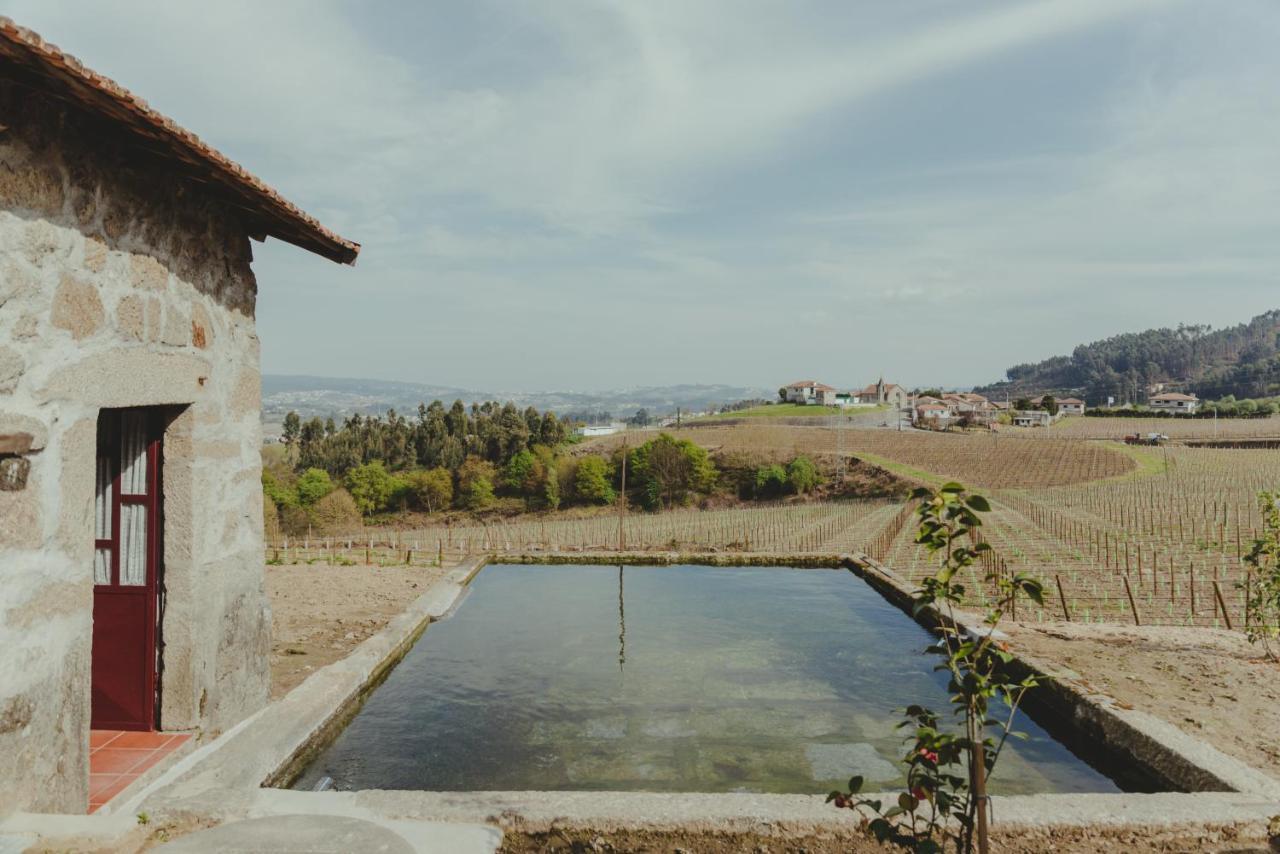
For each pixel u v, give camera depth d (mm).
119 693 4777
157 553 4805
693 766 5555
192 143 3826
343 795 4121
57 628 3551
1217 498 29234
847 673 7801
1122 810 4055
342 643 7914
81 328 3701
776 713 6652
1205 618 10484
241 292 5465
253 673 5617
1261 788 4418
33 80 3137
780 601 11211
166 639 4746
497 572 13562
